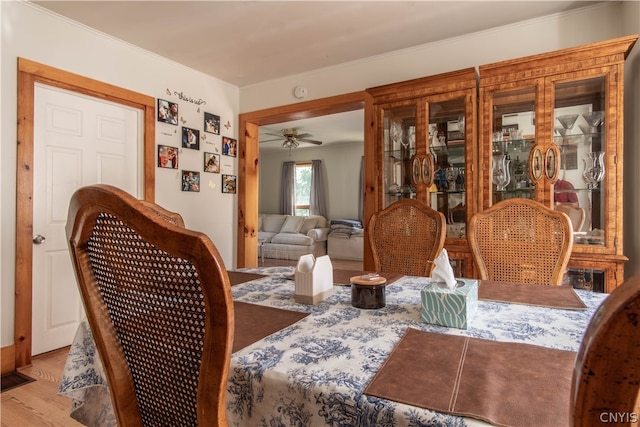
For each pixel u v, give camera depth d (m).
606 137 2.13
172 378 0.61
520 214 1.64
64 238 2.61
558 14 2.53
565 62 2.23
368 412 0.56
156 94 3.20
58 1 2.35
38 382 2.12
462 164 2.64
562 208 2.31
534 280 1.57
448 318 0.91
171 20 2.61
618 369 0.28
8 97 2.29
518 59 2.34
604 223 2.15
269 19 2.59
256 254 4.16
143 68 3.10
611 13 2.39
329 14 2.53
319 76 3.53
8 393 1.99
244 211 4.00
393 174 2.93
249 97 4.00
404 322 0.95
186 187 3.47
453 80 2.60
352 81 3.35
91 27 2.70
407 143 2.86
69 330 2.64
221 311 0.49
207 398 0.53
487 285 1.38
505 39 2.71
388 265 1.88
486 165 2.49
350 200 8.02
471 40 2.83
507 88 2.41
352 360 0.71
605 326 0.28
